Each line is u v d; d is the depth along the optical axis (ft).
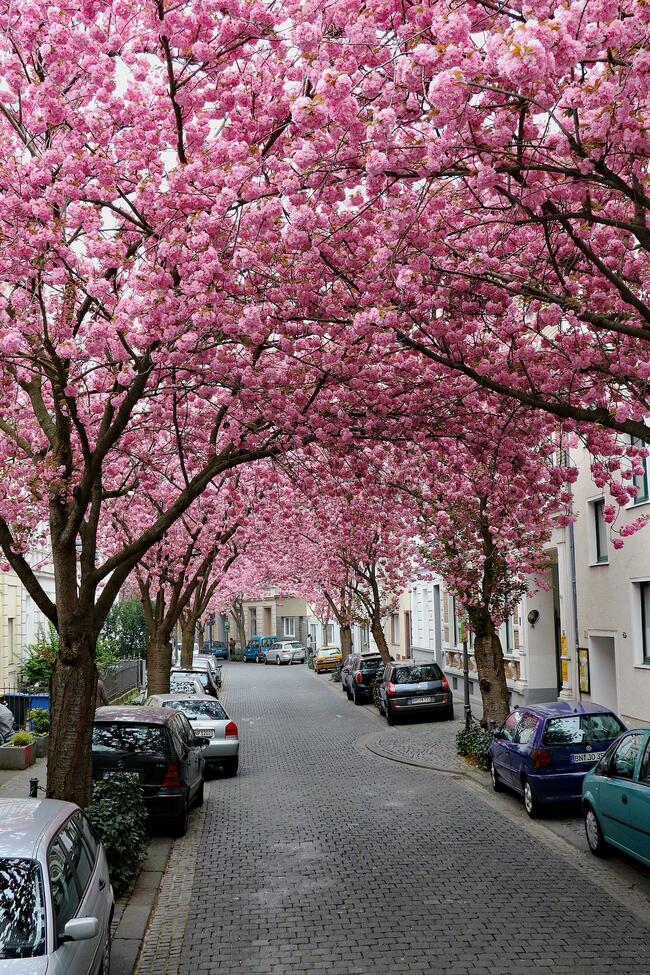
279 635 252.21
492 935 24.81
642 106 19.66
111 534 68.80
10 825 18.52
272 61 24.93
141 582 72.84
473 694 98.58
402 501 51.44
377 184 21.95
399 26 20.34
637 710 56.39
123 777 33.71
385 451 45.21
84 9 25.70
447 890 29.32
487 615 55.01
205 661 135.03
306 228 22.52
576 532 66.80
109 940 20.72
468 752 57.88
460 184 27.76
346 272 29.14
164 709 43.09
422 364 35.55
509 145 20.29
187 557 69.36
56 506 31.30
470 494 47.80
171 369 32.07
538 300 29.99
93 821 28.84
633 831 29.43
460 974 22.00
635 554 56.44
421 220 25.50
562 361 30.55
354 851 35.19
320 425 36.09
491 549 52.60
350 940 24.70
